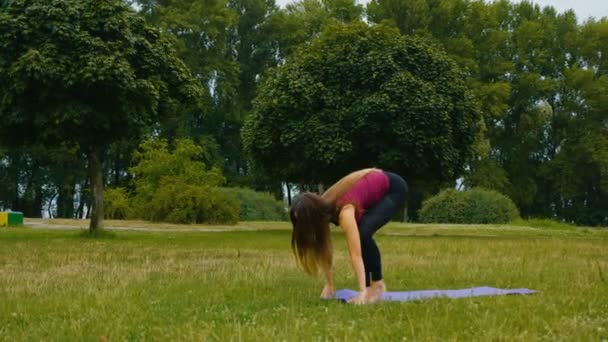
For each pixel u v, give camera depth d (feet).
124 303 21.13
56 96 56.44
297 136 74.49
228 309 19.98
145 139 126.41
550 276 29.27
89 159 63.31
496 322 17.02
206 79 168.55
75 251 45.06
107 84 56.29
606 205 194.49
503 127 189.98
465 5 172.55
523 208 197.26
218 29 168.55
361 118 72.54
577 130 186.09
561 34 196.65
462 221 117.91
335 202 22.43
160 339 15.84
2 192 165.78
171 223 97.04
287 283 26.55
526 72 187.42
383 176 23.18
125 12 59.72
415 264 34.65
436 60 77.77
